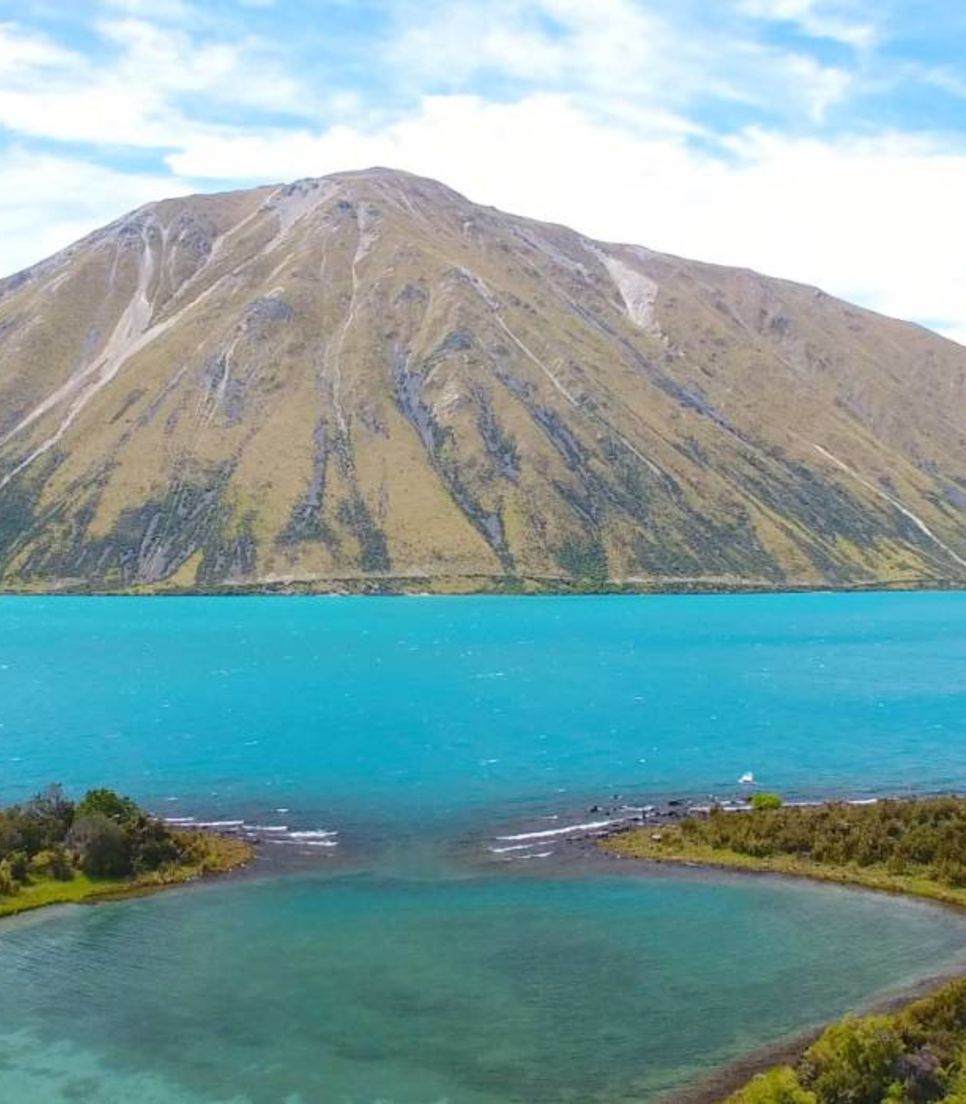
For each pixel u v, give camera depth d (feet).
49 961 168.45
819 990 156.46
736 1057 136.56
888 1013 147.43
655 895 199.52
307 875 212.43
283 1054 138.31
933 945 173.47
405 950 172.96
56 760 332.19
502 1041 141.28
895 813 234.79
